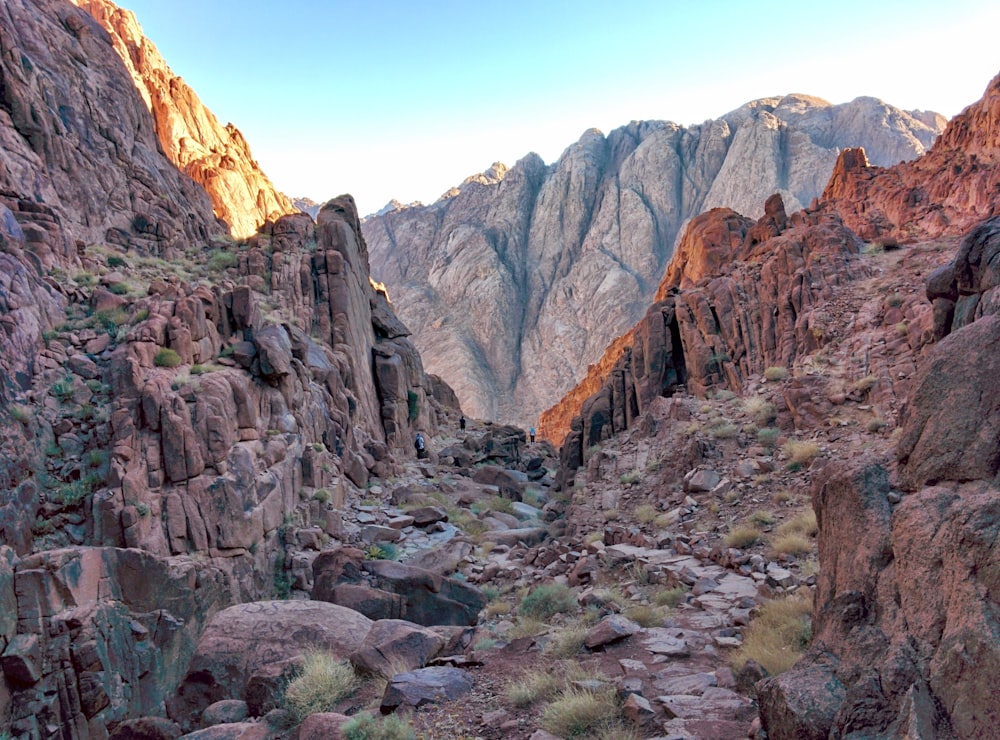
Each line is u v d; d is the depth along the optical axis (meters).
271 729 8.22
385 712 7.91
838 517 6.27
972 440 5.22
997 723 3.82
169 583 14.73
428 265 188.25
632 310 146.88
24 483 15.21
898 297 20.92
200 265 31.88
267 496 18.28
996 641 3.96
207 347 20.09
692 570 13.38
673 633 9.66
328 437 25.39
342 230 35.69
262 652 10.59
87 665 12.92
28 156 25.88
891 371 18.56
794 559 13.05
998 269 6.88
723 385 23.95
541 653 9.48
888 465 6.29
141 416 16.95
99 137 31.34
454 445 40.59
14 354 16.98
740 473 18.39
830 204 41.22
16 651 12.38
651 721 6.61
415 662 9.52
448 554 19.41
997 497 4.46
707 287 26.36
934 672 4.36
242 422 18.67
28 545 14.70
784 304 23.27
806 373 20.42
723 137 170.62
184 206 36.06
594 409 27.62
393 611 13.37
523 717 7.29
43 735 12.34
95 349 18.77
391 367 36.03
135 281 25.48
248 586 16.75
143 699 13.78
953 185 31.70
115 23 43.31
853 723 4.63
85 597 13.66
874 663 4.97
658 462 21.62
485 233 179.12
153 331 18.69
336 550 14.89
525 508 28.27
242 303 21.45
